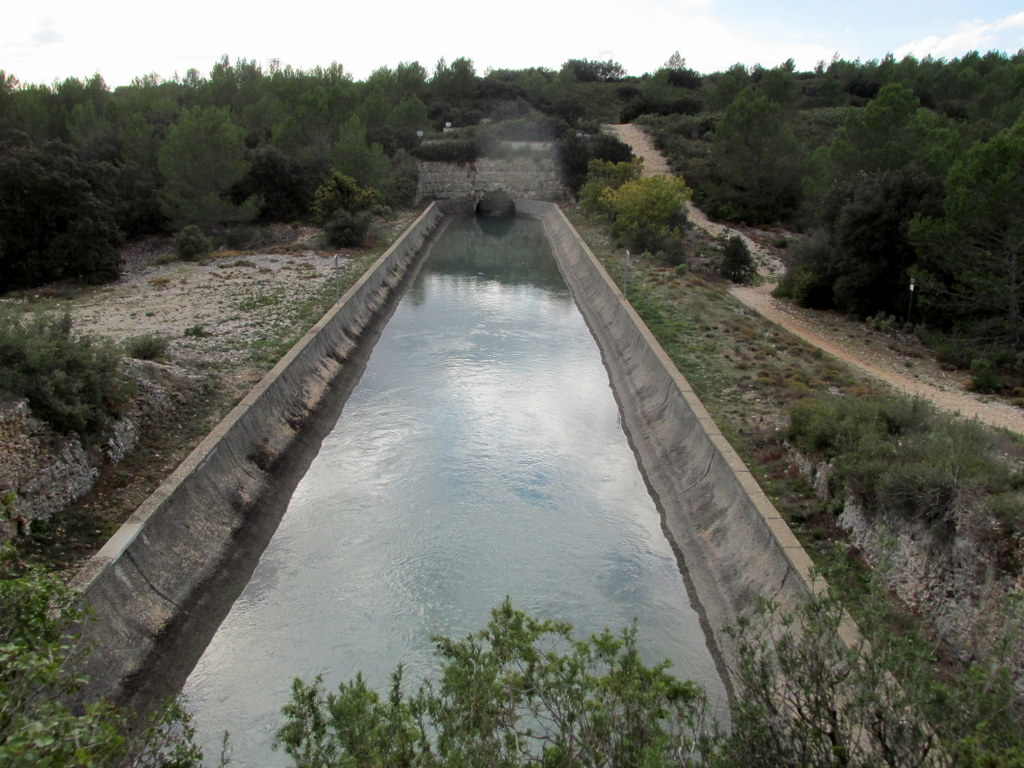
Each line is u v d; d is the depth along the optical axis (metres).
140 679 10.84
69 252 30.66
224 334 23.20
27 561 11.51
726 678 11.59
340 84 69.94
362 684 6.46
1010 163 22.52
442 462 18.78
